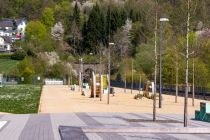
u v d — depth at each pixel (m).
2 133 21.36
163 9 43.28
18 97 56.91
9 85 107.44
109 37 159.00
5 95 61.19
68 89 88.94
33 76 124.88
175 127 24.22
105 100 55.16
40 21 191.88
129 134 21.91
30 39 165.75
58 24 179.88
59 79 131.50
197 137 21.42
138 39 141.00
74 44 168.50
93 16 166.00
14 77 124.00
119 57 138.12
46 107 41.75
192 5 26.55
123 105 46.50
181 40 33.81
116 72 127.50
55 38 173.75
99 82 61.25
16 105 43.78
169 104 50.16
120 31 153.00
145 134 22.14
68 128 22.05
